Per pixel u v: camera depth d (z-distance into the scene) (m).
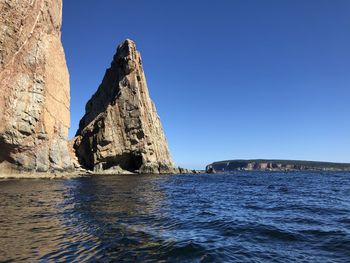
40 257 7.70
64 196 20.95
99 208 15.67
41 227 10.92
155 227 11.23
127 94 70.38
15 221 11.91
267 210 15.80
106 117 66.88
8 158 39.81
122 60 74.62
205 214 14.38
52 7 49.22
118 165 68.81
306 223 11.99
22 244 8.77
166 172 74.81
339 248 8.46
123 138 68.12
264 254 7.98
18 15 41.31
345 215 13.93
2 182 32.31
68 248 8.46
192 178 55.19
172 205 17.62
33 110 41.66
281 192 27.56
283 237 9.76
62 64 52.97
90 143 66.56
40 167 42.81
